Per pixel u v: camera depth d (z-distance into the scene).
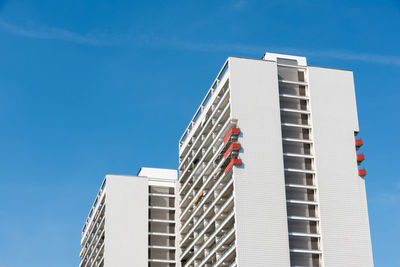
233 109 100.44
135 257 126.88
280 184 97.50
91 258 141.38
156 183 135.88
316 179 99.88
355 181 101.00
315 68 107.25
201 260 113.12
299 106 104.88
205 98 116.06
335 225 97.56
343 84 107.12
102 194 138.00
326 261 95.12
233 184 96.06
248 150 98.44
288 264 93.19
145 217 130.62
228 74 103.44
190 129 128.12
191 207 119.88
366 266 96.19
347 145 103.06
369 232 98.31
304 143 102.56
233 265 93.62
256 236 93.75
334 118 104.31
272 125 100.81
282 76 106.50
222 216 101.69
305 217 97.50
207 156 111.00
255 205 95.44
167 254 128.88
